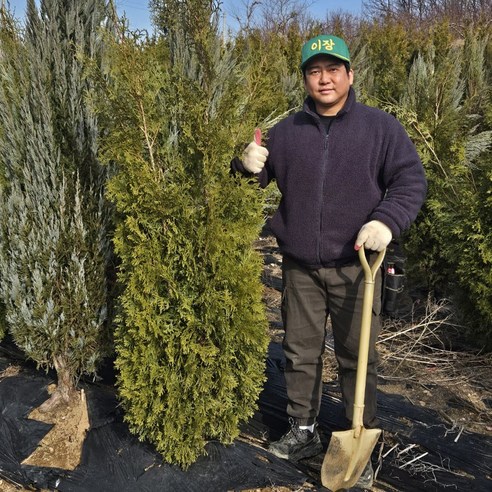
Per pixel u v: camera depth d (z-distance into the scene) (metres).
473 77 7.66
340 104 2.56
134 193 2.43
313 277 2.74
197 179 2.51
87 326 3.21
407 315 4.80
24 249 3.07
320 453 3.04
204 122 2.40
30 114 2.98
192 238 2.52
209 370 2.66
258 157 2.53
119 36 2.48
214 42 2.63
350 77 2.56
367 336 2.37
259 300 2.66
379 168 2.55
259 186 2.81
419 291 5.30
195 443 2.75
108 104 2.55
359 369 2.38
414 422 3.30
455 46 11.12
